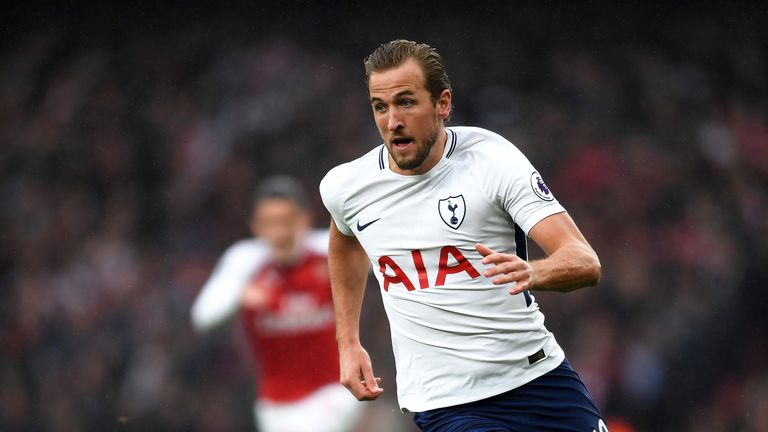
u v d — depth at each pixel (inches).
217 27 2576.3
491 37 2561.5
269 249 1034.1
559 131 2305.6
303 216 1034.1
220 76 2461.9
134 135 2315.5
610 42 2549.2
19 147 2300.7
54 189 2203.5
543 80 2470.5
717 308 1792.6
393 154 550.0
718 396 1674.5
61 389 1727.4
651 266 1888.5
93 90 2422.5
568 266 510.6
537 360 571.5
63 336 1796.3
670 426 1648.6
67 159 2267.5
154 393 1659.7
